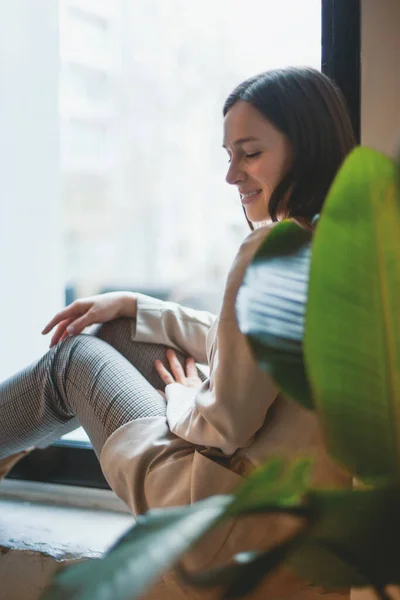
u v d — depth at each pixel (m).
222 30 1.73
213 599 0.85
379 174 0.47
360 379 0.49
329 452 0.50
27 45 1.76
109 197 2.17
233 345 0.87
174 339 1.25
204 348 1.25
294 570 0.55
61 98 1.94
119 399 1.06
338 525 0.47
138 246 2.19
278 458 0.48
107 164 2.15
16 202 1.71
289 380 0.54
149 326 1.23
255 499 0.46
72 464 1.44
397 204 0.47
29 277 1.76
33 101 1.79
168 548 0.42
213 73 1.84
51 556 1.17
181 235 2.13
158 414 1.04
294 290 0.56
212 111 1.87
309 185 1.01
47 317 1.85
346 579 0.53
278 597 0.89
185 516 0.45
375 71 1.16
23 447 1.21
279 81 1.02
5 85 1.65
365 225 0.48
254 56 1.51
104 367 1.10
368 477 0.51
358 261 0.48
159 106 2.14
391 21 1.15
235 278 0.89
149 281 2.17
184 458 0.96
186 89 2.09
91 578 0.40
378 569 0.49
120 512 1.37
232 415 0.88
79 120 2.06
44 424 1.16
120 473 1.01
